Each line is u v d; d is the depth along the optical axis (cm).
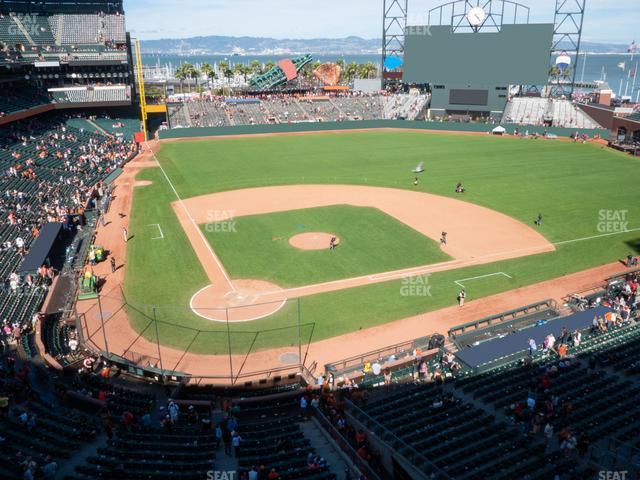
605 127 10800
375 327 3525
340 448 2284
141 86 10188
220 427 2442
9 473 1966
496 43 11200
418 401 2666
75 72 11125
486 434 2288
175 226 5528
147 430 2469
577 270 4412
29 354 3167
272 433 2453
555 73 16100
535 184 7088
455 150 9531
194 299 3894
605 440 2206
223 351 3253
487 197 6488
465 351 3112
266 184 7275
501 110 11669
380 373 2998
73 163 7769
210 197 6644
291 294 3969
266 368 3088
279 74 14175
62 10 11825
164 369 3052
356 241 5022
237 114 12144
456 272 4350
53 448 2202
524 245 4941
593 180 7294
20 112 8706
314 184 7238
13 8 11319
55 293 4000
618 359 2991
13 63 9606
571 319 3472
